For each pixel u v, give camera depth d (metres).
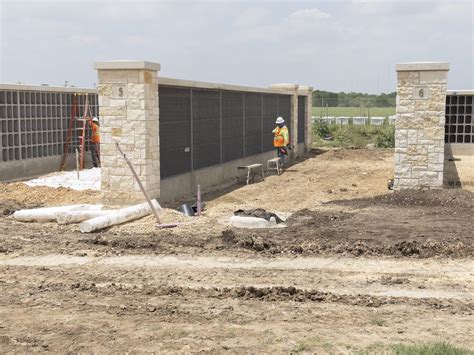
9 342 7.27
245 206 16.25
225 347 7.04
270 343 7.16
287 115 30.62
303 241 12.20
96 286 9.55
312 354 6.84
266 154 27.17
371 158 30.89
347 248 11.62
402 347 6.86
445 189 17.77
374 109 84.75
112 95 15.31
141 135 15.20
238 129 23.36
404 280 9.79
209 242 12.23
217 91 20.95
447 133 22.39
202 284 9.66
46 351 7.01
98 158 24.89
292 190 19.95
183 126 18.12
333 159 30.75
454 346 7.06
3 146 20.98
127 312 8.28
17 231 13.37
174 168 17.59
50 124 23.50
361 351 6.82
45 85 22.88
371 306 8.57
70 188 18.23
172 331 7.54
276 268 10.55
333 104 66.75
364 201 17.14
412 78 18.14
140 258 11.22
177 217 14.20
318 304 8.65
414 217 14.44
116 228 13.43
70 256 11.38
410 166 18.47
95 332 7.54
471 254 11.27
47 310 8.38
